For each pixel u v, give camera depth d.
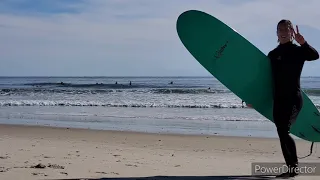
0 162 5.14
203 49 4.15
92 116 15.38
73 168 4.75
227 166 5.22
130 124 12.93
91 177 4.15
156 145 8.47
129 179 4.03
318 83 58.34
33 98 25.41
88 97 26.47
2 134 10.23
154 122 13.52
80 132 10.71
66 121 13.74
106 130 11.21
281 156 6.93
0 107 19.55
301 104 3.83
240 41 4.15
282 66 3.79
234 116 15.35
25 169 4.57
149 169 4.80
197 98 25.44
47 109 18.45
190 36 4.16
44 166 4.78
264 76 4.03
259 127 12.23
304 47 3.72
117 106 20.25
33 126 12.05
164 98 25.50
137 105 20.41
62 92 32.03
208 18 4.19
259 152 7.58
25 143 7.96
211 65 4.14
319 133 4.32
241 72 4.12
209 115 15.79
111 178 4.09
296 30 3.75
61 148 7.14
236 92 4.11
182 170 4.75
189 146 8.40
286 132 3.79
